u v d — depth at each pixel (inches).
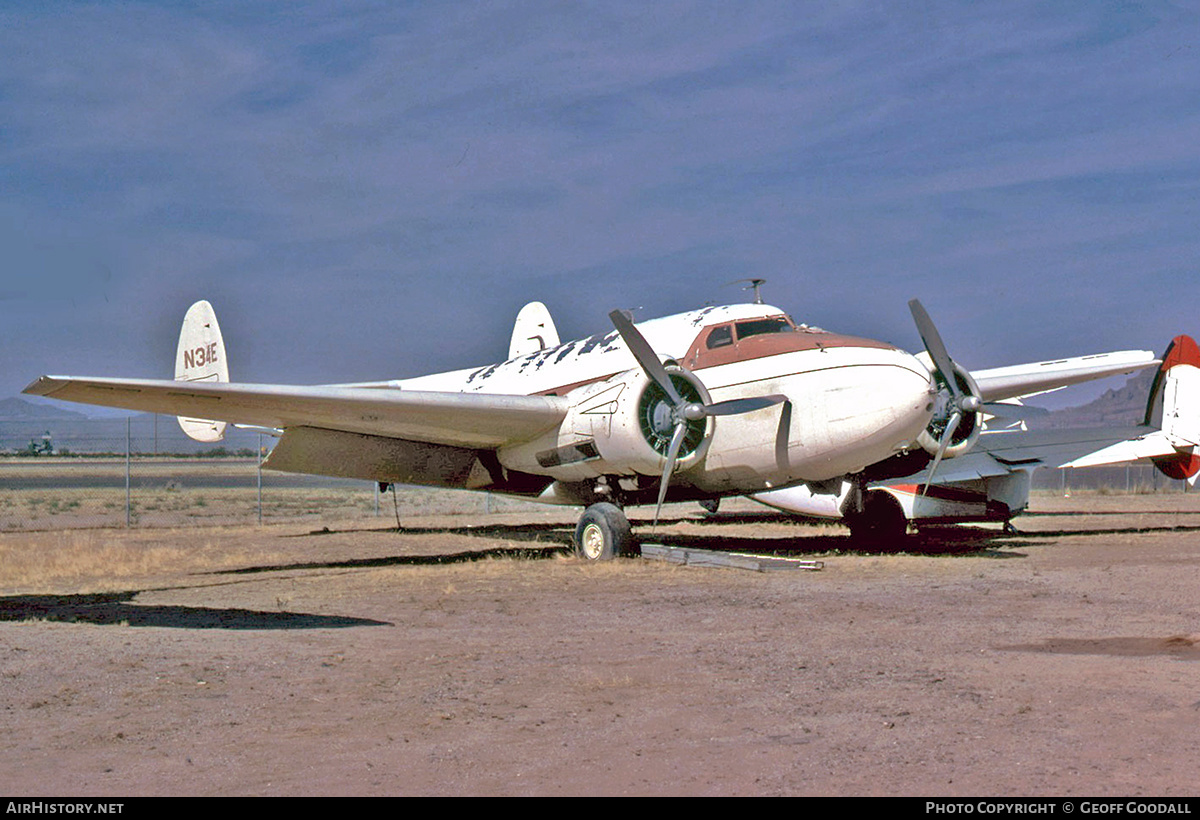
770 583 469.4
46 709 234.1
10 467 3213.6
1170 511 1064.8
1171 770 178.2
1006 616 357.4
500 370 768.9
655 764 189.3
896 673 263.7
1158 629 323.9
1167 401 762.8
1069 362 792.3
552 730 214.1
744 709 229.8
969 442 612.1
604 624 358.3
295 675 269.7
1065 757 187.2
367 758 195.2
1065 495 1491.1
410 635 335.9
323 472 669.3
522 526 995.9
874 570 515.8
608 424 584.4
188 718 225.8
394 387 870.4
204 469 3132.4
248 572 573.0
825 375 556.1
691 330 626.2
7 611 405.1
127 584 515.5
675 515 1103.6
